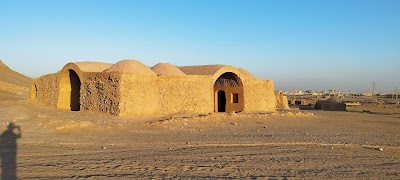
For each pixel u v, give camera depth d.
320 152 10.87
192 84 21.97
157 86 20.48
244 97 26.31
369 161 9.74
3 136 11.43
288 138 13.84
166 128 15.29
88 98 20.45
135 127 14.96
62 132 12.84
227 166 8.29
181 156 9.36
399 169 8.88
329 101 44.25
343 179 7.48
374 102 67.25
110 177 6.86
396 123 24.41
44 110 21.23
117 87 18.36
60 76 24.00
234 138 13.22
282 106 38.31
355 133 17.16
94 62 28.48
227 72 25.72
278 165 8.65
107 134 12.96
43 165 7.71
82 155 9.05
